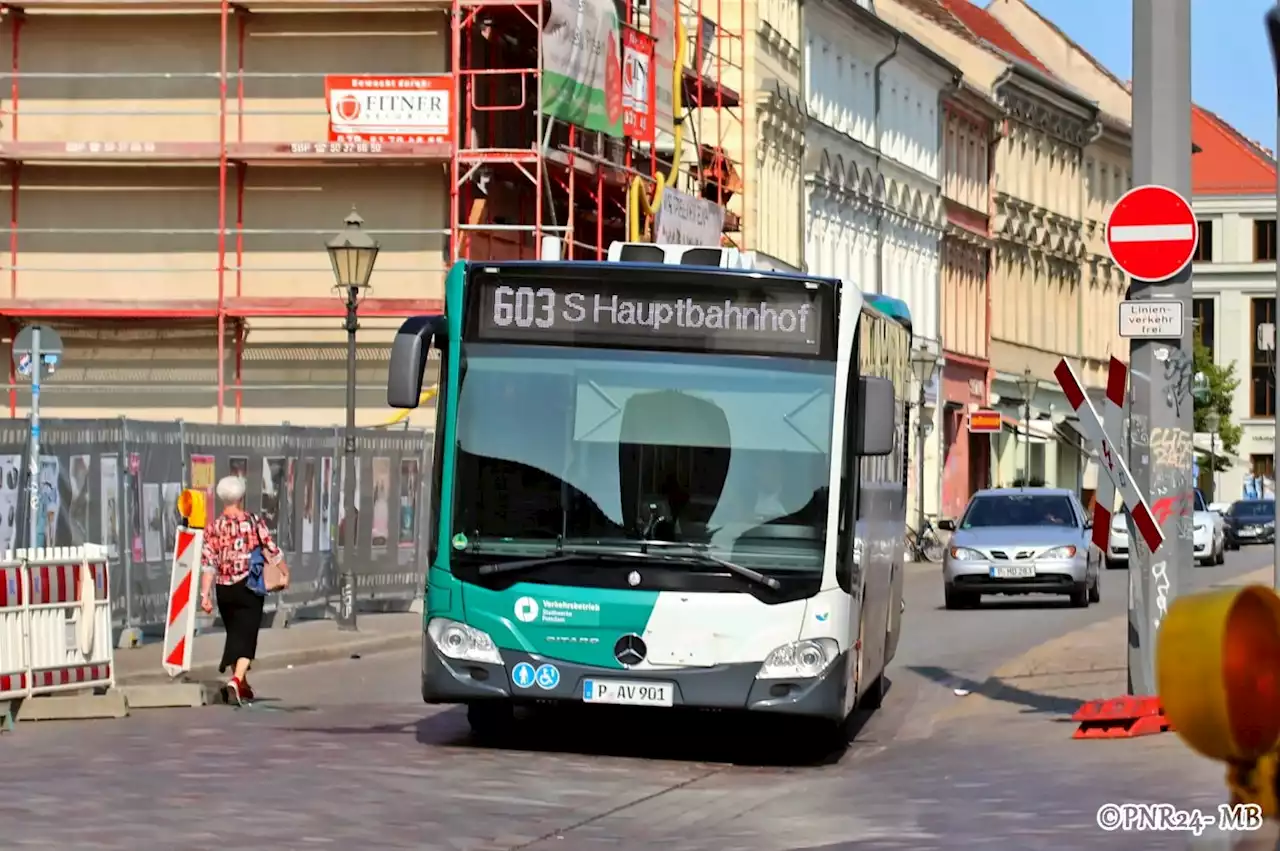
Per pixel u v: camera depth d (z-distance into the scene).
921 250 83.38
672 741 19.33
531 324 17.56
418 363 17.38
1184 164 18.34
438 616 17.33
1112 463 18.41
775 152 66.62
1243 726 5.46
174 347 45.66
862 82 77.00
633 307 17.55
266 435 33.47
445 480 17.44
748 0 63.59
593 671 17.03
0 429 26.28
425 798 14.86
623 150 50.50
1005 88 93.69
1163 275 18.27
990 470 90.81
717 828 13.76
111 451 28.80
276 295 45.41
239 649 22.52
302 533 34.69
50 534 27.23
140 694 22.05
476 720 19.25
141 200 45.75
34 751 17.67
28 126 46.19
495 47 47.62
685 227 52.34
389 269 44.94
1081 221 106.06
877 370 19.80
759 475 17.25
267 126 45.72
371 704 22.52
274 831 13.15
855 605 17.89
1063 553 39.91
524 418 17.44
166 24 45.94
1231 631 5.48
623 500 17.20
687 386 17.41
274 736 18.98
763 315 17.50
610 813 14.41
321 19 45.53
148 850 12.34
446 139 43.56
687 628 16.98
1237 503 92.94
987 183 92.38
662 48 52.03
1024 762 17.08
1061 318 103.12
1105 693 21.78
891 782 16.31
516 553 17.20
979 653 29.81
